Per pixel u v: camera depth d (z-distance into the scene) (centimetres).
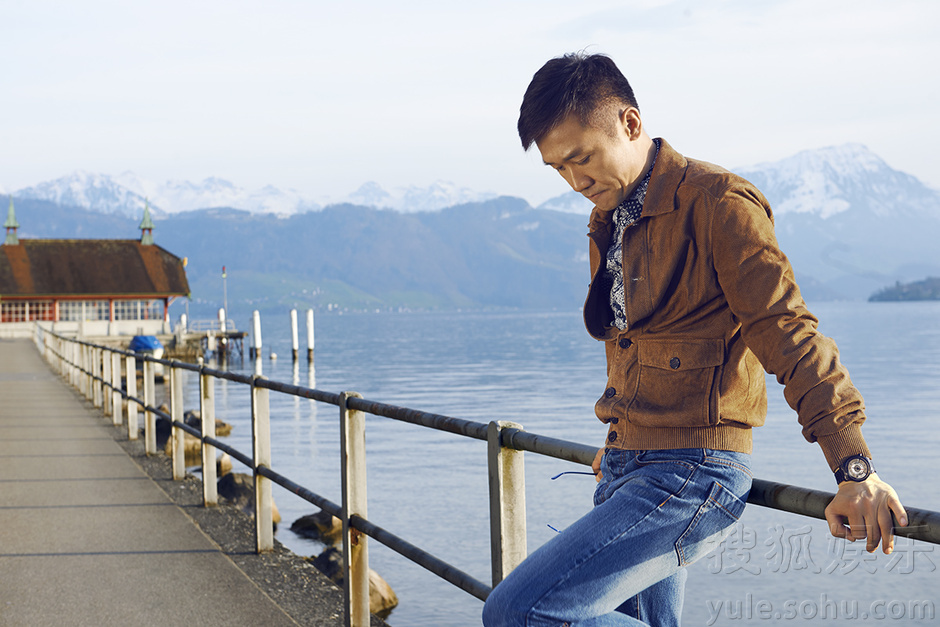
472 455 1802
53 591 482
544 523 1166
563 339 11981
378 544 1050
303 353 8950
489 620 199
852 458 166
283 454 1875
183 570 525
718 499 188
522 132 210
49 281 6500
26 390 1973
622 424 204
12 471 891
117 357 1302
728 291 186
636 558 188
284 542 952
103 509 702
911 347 8150
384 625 477
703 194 190
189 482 830
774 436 2275
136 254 6850
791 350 175
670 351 197
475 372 5728
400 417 354
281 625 426
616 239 210
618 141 202
